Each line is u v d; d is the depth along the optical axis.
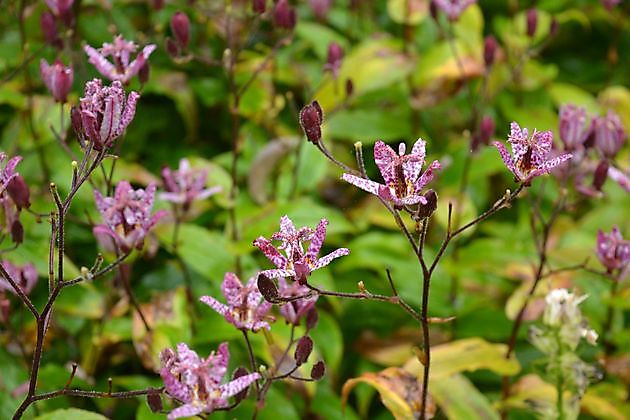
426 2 1.12
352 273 1.03
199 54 1.16
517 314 0.96
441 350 0.92
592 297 1.01
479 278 1.03
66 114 1.03
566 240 1.05
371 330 1.01
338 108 1.02
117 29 1.14
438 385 0.91
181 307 0.94
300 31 1.18
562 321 0.90
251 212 1.01
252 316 0.83
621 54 1.45
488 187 1.12
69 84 0.90
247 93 1.10
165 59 1.15
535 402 0.93
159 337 0.92
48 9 1.09
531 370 0.98
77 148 1.04
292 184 1.04
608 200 1.09
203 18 1.13
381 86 1.08
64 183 1.01
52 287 0.80
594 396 0.95
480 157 1.07
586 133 0.93
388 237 1.03
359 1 1.18
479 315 1.02
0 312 0.91
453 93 1.10
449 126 1.16
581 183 0.97
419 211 0.79
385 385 0.88
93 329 0.98
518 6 1.46
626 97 1.23
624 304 0.96
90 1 1.11
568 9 1.46
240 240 0.98
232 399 0.93
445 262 1.01
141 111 1.13
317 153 1.05
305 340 0.82
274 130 1.11
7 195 0.88
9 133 1.04
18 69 0.97
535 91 1.25
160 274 1.02
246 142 1.08
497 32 1.37
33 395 0.80
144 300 0.99
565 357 0.91
